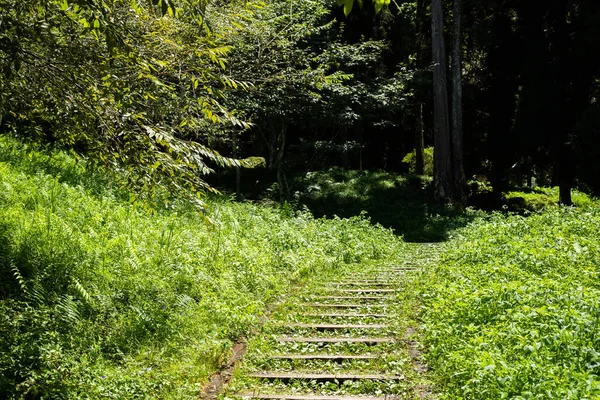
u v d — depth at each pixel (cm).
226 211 1670
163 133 664
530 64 2983
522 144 3031
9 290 759
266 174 3147
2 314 688
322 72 2105
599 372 543
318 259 1451
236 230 1473
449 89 3500
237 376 691
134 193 718
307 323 915
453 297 858
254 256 1244
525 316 650
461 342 683
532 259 1052
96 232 1045
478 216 2862
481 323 730
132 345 741
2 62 617
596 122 2492
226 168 3162
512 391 498
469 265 1178
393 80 2889
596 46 2688
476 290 843
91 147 718
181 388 644
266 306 1030
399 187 3172
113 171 722
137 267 916
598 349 582
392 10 3491
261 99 2308
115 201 1353
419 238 2425
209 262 1102
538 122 2938
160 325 789
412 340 806
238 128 2344
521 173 4778
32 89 694
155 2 484
